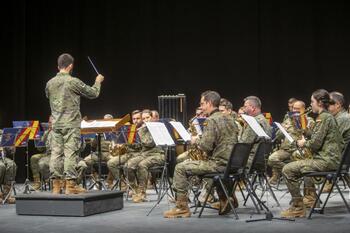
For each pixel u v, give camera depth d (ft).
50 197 30.32
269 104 56.90
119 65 60.90
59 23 61.52
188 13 59.36
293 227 25.41
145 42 60.29
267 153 31.50
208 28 58.75
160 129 29.68
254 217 28.96
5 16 60.08
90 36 61.31
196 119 33.47
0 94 60.59
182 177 29.17
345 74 54.85
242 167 28.66
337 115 31.68
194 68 59.16
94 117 61.36
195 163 29.07
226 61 58.18
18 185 54.49
